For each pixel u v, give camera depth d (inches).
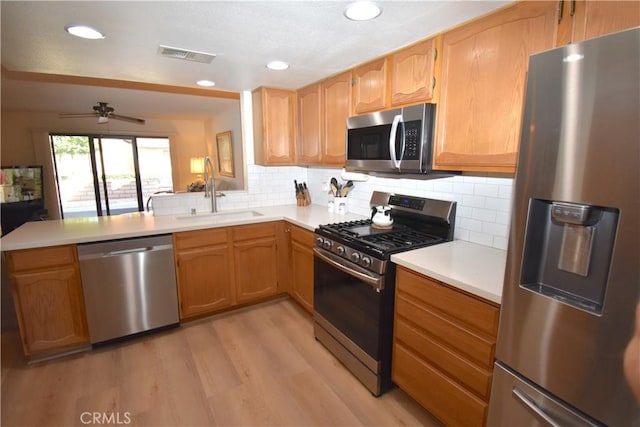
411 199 88.9
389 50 78.5
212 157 256.2
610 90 32.3
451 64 64.8
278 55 82.2
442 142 68.1
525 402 44.4
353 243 76.1
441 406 61.3
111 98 170.4
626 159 31.8
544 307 40.6
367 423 67.4
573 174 35.9
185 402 72.4
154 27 64.9
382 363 73.1
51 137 227.5
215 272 106.4
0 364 84.4
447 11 58.3
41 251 81.8
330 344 89.7
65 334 87.4
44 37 68.9
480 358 52.9
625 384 34.4
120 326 93.2
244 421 67.7
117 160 254.2
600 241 36.5
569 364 39.0
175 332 101.0
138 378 80.0
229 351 91.4
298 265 110.0
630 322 33.1
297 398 73.9
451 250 71.3
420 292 62.8
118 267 90.6
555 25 48.5
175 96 167.5
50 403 71.7
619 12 41.4
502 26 55.4
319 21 62.7
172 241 97.6
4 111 209.2
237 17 60.8
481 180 73.8
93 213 249.1
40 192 216.2
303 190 135.3
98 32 66.6
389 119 76.7
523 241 41.9
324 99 104.9
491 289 50.5
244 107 128.3
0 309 99.3
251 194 133.3
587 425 38.3
